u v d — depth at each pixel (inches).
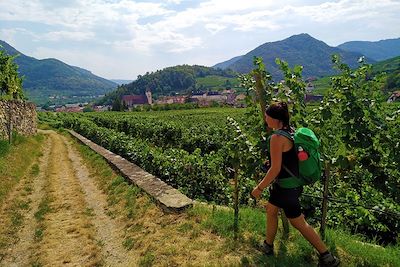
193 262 185.9
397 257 184.1
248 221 226.7
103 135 924.0
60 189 421.1
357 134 194.2
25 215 325.7
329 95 204.4
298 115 208.7
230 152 223.6
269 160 181.9
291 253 184.1
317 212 291.6
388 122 195.0
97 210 326.6
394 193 205.6
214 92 7785.4
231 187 400.2
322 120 199.2
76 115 3122.5
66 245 248.4
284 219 206.4
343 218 281.0
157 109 4475.9
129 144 654.5
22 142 791.7
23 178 481.4
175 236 221.8
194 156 431.2
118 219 290.2
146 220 264.4
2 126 711.1
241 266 174.2
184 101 6525.6
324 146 201.9
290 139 161.2
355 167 213.2
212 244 202.2
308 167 159.2
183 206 262.4
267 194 349.7
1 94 1208.2
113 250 231.9
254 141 217.9
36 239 263.4
